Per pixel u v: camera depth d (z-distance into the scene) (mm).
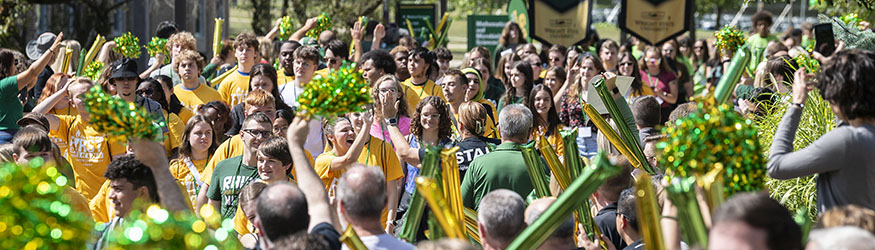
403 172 8055
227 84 10633
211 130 7648
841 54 4633
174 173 7664
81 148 8000
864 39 7852
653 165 6441
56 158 6793
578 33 17000
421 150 7457
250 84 9383
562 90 10773
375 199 4324
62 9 21188
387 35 16812
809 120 6809
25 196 3406
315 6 24750
